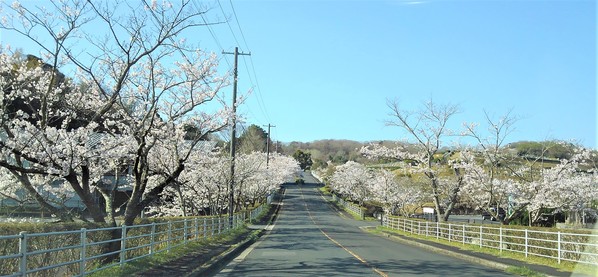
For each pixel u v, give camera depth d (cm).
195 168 2794
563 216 3975
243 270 1531
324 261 1811
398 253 2227
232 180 3488
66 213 1539
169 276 1257
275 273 1451
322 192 11919
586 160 2962
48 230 1095
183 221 1986
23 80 1650
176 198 3766
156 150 2302
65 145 1448
